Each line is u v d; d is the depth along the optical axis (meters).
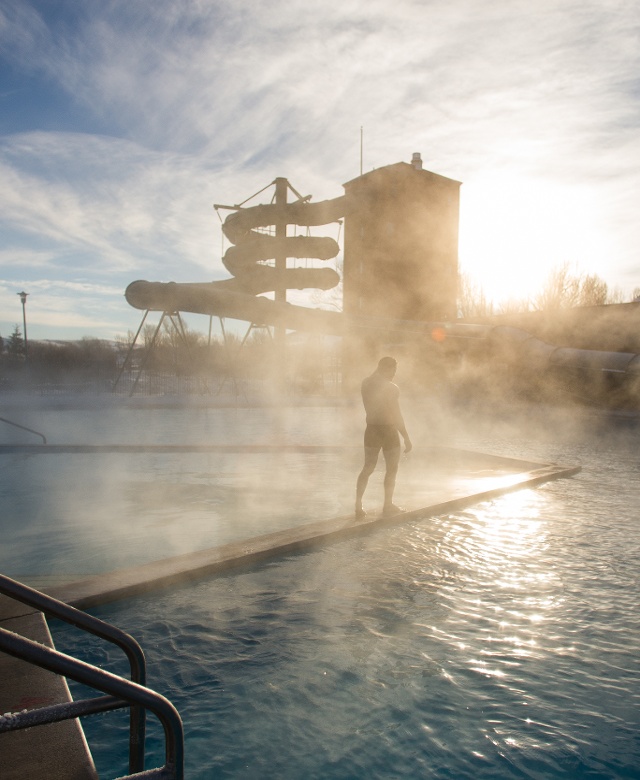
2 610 3.55
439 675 3.14
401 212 39.75
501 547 5.42
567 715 2.78
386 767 2.42
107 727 2.72
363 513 6.18
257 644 3.49
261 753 2.51
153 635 3.61
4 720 1.51
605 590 4.35
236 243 31.75
